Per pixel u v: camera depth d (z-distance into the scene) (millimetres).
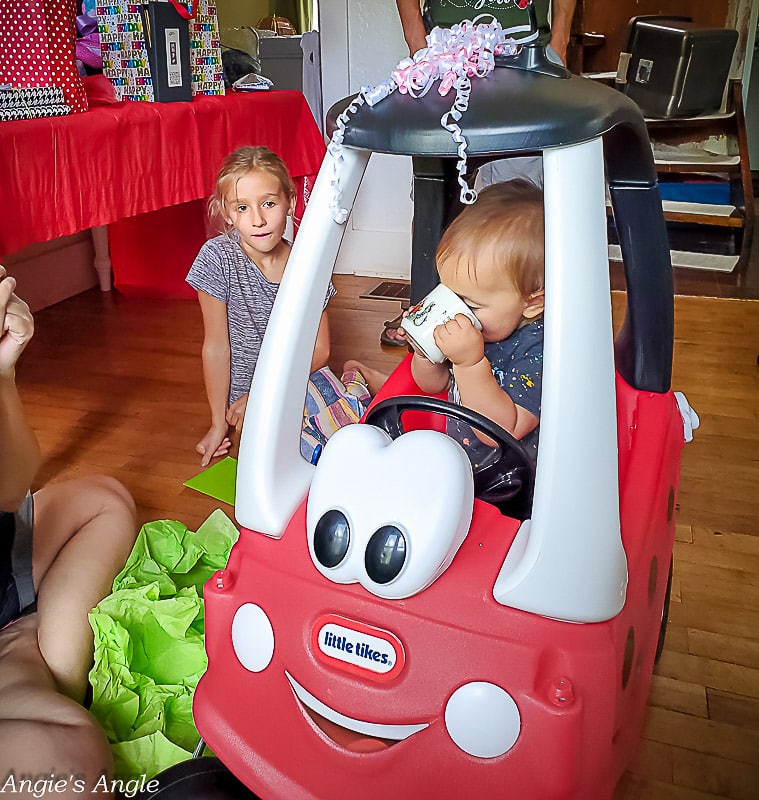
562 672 599
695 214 3018
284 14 3549
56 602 961
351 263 2850
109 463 1520
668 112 3092
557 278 556
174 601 942
